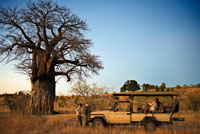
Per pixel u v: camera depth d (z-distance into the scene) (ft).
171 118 33.83
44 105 79.41
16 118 48.78
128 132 31.63
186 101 96.22
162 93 34.81
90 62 80.12
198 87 140.77
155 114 34.30
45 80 81.61
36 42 80.02
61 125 40.47
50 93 82.38
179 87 152.87
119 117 35.55
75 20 82.84
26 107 64.39
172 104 35.63
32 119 47.03
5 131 34.76
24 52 76.48
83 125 38.55
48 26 78.02
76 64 83.15
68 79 82.48
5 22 74.95
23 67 77.36
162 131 30.94
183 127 36.81
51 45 79.71
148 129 33.47
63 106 111.45
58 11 80.12
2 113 71.00
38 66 81.66
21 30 77.82
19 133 33.86
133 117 35.06
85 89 64.85
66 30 82.43
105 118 36.14
